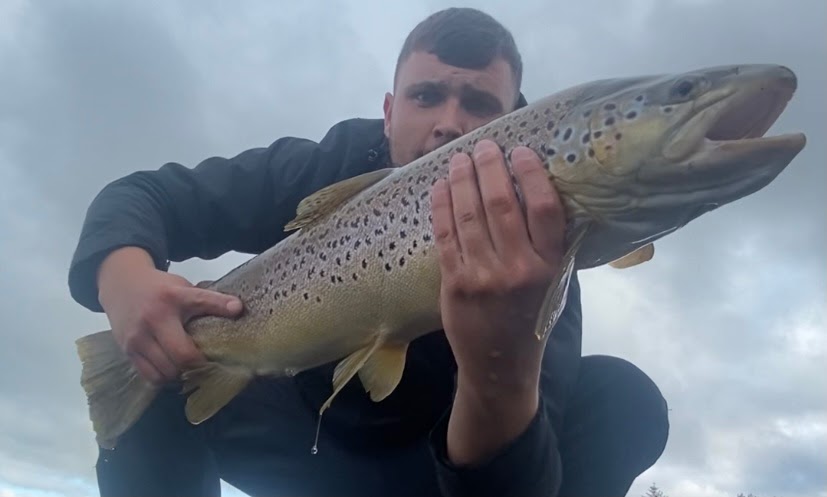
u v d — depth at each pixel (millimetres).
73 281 683
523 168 490
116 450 691
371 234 615
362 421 683
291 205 799
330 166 810
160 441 691
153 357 642
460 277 487
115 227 687
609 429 677
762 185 488
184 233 770
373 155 828
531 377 507
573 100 549
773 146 475
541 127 552
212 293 664
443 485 538
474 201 487
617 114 521
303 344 649
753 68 499
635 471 683
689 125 498
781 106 501
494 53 799
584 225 530
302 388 703
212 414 663
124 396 689
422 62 798
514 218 480
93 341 712
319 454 688
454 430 526
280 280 666
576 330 714
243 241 803
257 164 812
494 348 495
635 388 693
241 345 673
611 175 517
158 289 637
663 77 525
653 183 510
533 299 486
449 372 683
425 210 586
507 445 514
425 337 683
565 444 679
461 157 501
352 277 619
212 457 716
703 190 502
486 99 793
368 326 615
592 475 666
